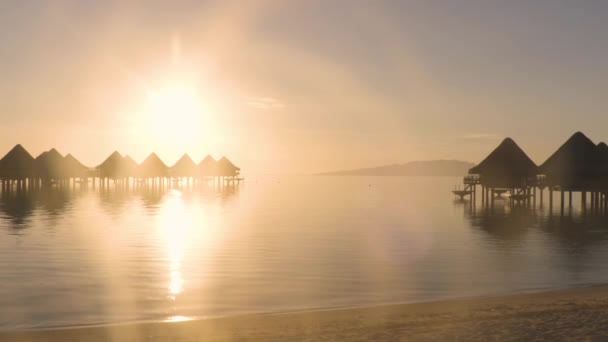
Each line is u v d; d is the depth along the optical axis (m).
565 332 10.25
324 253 21.91
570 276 17.50
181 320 12.23
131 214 39.59
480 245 24.56
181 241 25.09
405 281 16.67
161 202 54.53
